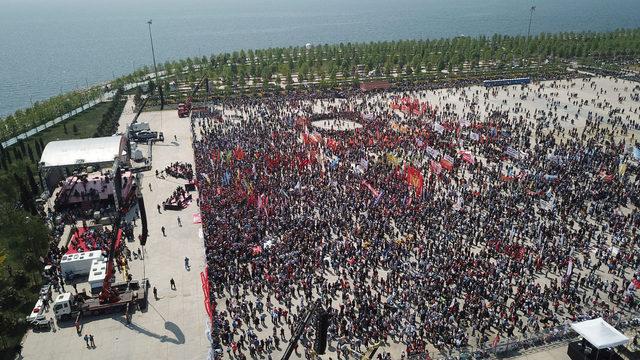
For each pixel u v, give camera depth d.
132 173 91.19
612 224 71.50
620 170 87.25
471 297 55.09
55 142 92.06
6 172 89.38
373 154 100.56
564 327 51.19
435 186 85.00
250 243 66.31
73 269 62.53
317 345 28.17
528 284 57.91
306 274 59.88
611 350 46.56
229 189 82.50
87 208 81.81
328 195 80.31
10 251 65.62
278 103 146.12
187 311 56.00
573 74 182.75
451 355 48.22
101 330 53.31
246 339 50.66
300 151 98.25
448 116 128.25
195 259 66.25
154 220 77.62
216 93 161.00
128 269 63.72
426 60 191.12
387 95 154.62
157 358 49.03
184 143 115.12
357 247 65.50
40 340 51.78
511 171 89.25
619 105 142.25
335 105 143.88
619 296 56.06
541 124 120.00
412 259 63.09
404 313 53.50
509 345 49.00
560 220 72.88
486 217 72.06
